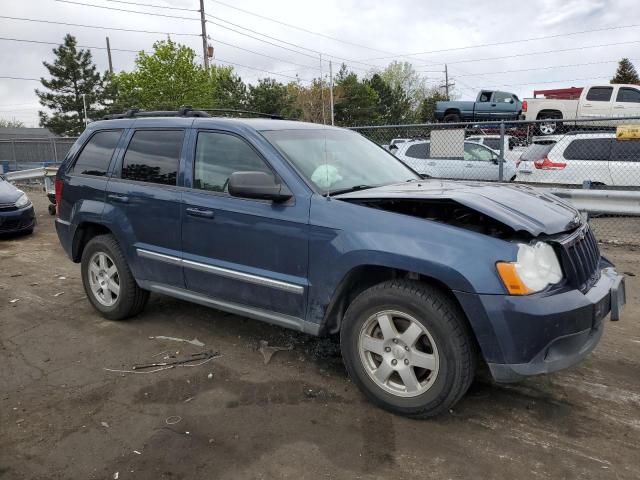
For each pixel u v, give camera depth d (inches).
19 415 128.4
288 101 1924.2
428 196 120.6
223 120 157.5
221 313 196.5
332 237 127.6
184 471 106.5
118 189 176.4
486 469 106.3
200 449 113.7
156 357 159.9
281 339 172.4
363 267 126.0
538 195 140.3
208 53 1684.3
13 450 114.3
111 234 187.5
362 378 129.1
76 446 115.3
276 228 137.1
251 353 162.1
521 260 109.7
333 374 147.8
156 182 167.5
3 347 169.8
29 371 152.2
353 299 134.9
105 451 113.4
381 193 130.7
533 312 107.0
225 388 140.3
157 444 115.6
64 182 196.9
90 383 144.3
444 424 122.3
